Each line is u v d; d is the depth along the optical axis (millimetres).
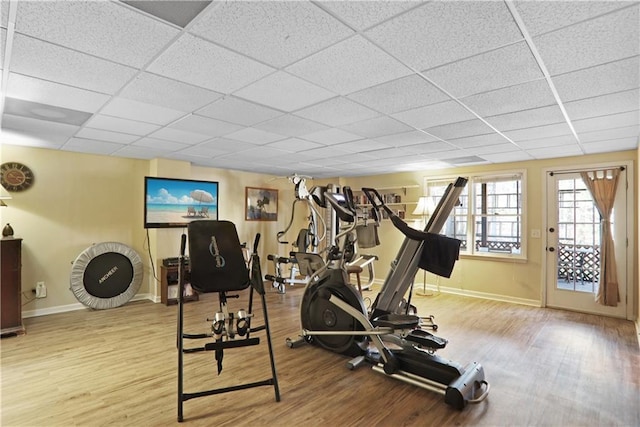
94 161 4867
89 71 2131
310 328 3393
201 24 1612
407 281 3195
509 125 3262
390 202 6488
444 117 3025
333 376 2795
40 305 4445
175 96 2561
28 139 3936
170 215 5309
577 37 1699
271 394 2504
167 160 5285
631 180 4355
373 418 2211
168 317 4383
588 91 2391
